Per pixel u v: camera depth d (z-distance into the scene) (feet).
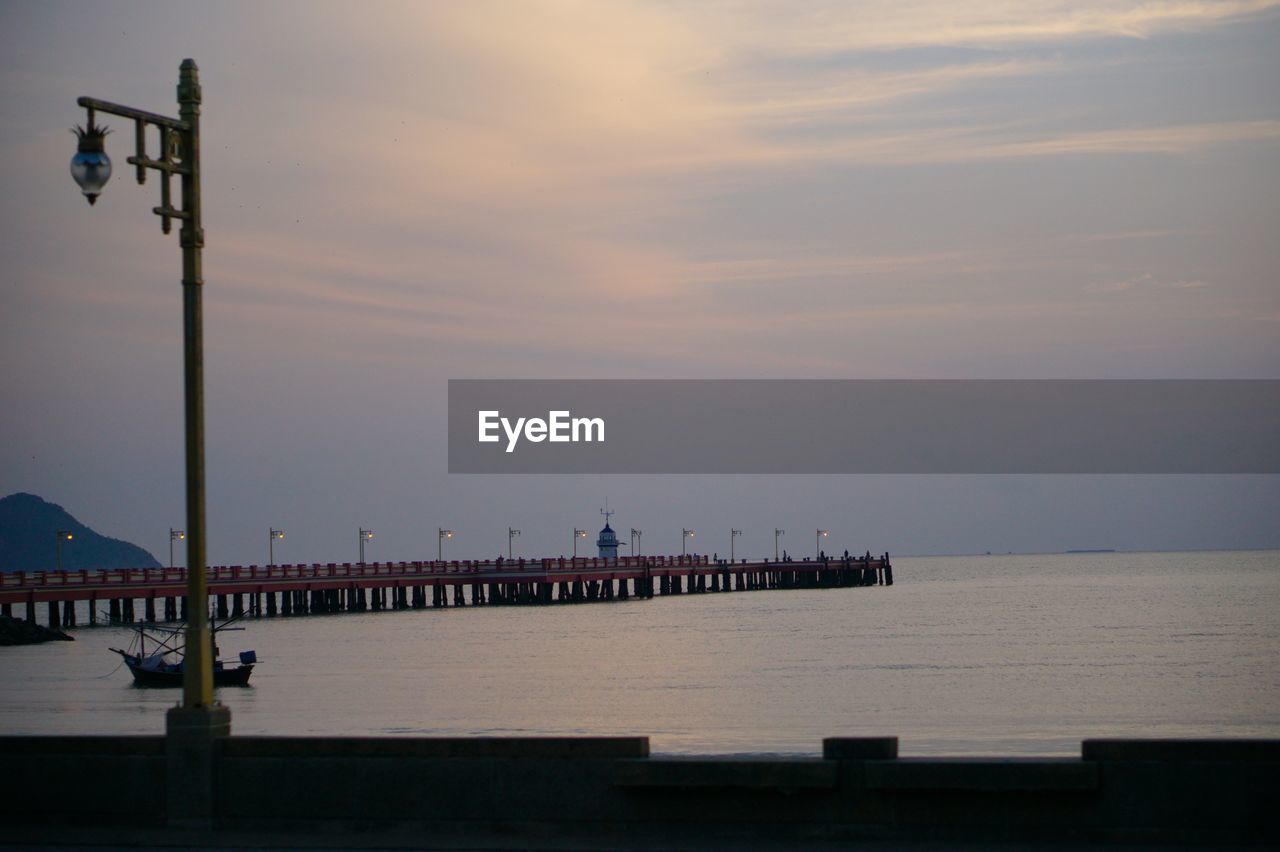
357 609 461.78
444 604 496.64
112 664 271.28
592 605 524.52
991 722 161.38
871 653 271.49
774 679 219.20
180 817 53.21
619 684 213.87
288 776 52.95
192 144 53.72
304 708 183.83
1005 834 48.37
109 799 54.08
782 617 423.23
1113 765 48.06
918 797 48.93
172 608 390.63
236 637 347.56
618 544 581.94
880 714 170.09
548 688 208.44
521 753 51.55
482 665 254.88
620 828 50.62
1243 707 174.81
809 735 148.87
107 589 364.38
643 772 50.24
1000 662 246.06
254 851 49.26
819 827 49.39
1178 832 47.34
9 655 297.53
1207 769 47.39
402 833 51.78
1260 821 46.80
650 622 401.29
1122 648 274.77
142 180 52.08
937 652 271.69
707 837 49.96
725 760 50.26
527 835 51.03
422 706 184.24
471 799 51.70
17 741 54.95
